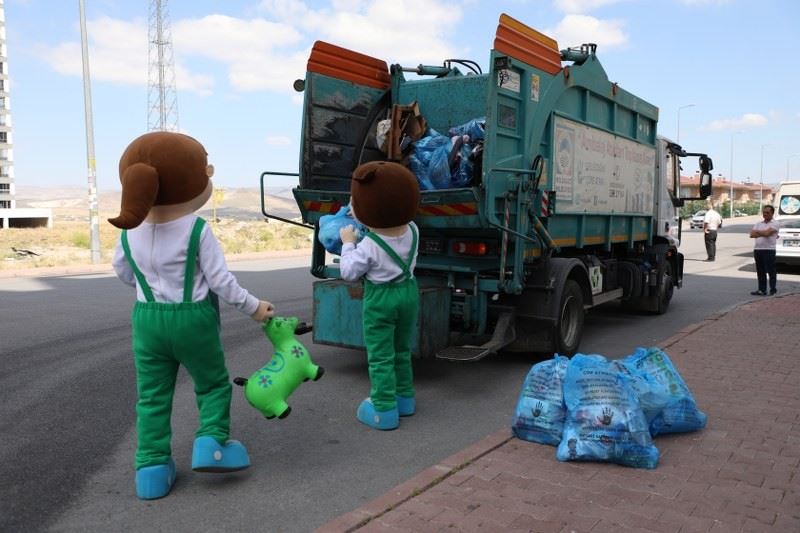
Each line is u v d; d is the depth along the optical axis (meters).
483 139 6.34
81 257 21.83
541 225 6.61
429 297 6.00
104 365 6.97
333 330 6.23
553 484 3.86
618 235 9.15
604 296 8.80
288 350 4.19
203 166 3.74
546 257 6.83
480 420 5.34
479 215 5.91
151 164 3.55
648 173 10.03
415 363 7.23
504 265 6.18
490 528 3.33
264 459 4.47
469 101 7.09
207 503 3.81
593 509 3.54
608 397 4.18
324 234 5.94
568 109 7.34
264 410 4.11
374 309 4.95
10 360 7.18
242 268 17.92
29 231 35.22
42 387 6.16
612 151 8.61
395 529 3.33
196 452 3.88
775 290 13.08
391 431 5.06
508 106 6.18
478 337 6.61
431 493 3.74
